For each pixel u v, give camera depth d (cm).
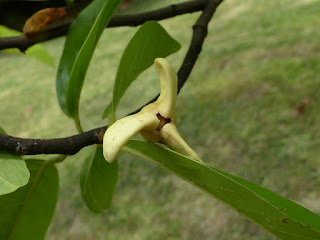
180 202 93
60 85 21
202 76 139
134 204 96
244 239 80
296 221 12
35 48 30
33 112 158
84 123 141
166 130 14
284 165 91
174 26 208
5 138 15
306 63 124
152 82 151
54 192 21
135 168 105
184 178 15
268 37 153
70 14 25
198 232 85
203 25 24
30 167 20
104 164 21
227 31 172
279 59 132
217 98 123
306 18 160
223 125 110
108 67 182
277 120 104
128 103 142
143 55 18
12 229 21
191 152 14
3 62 230
